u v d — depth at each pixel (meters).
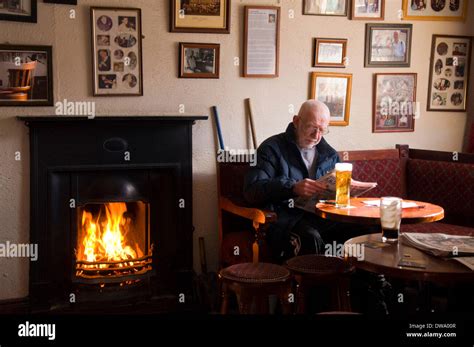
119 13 3.87
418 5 4.52
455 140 4.73
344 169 3.23
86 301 3.87
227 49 4.13
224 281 2.95
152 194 4.01
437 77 4.63
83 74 3.85
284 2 4.21
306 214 3.73
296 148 3.77
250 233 3.83
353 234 3.65
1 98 3.70
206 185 4.17
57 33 3.78
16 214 3.80
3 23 3.67
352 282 3.32
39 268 3.82
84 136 3.83
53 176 3.81
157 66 4.00
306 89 4.33
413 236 2.72
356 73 4.44
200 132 4.13
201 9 4.03
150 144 3.95
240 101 4.20
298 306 2.99
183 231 4.06
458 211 4.22
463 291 3.28
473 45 4.68
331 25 4.34
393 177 4.41
